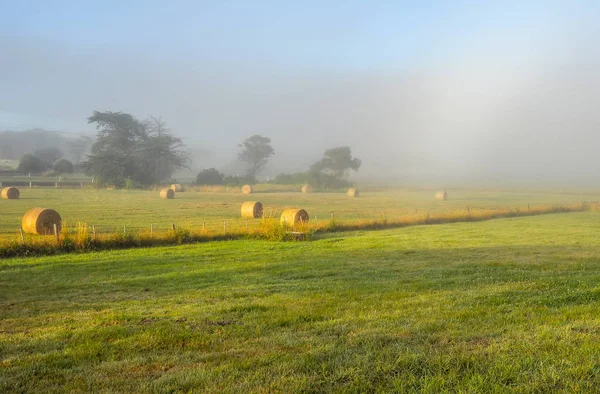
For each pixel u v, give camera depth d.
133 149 87.75
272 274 13.22
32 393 4.95
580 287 9.59
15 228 26.58
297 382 4.99
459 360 5.44
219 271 13.91
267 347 6.23
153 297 10.26
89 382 5.18
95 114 86.62
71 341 6.74
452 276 12.03
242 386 4.94
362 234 25.83
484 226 30.27
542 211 40.78
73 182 88.50
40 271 14.28
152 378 5.27
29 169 115.62
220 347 6.30
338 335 6.69
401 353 5.73
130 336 6.87
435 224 31.97
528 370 5.14
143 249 19.64
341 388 4.86
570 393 4.62
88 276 13.34
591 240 22.55
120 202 50.19
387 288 10.43
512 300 8.62
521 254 17.25
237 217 35.84
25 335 7.16
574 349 5.64
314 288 10.76
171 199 57.75
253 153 145.12
